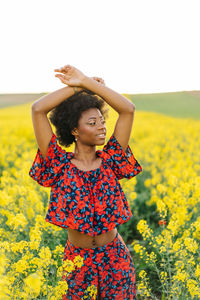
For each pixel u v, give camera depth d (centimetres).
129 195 513
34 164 239
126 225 520
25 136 1531
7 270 282
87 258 233
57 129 248
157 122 1944
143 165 800
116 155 244
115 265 236
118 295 236
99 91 234
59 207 229
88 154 238
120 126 242
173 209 429
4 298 216
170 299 307
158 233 464
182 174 636
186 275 282
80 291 237
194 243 296
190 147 1033
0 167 914
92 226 227
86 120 230
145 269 403
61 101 231
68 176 231
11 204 402
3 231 353
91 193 230
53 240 382
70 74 233
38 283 209
